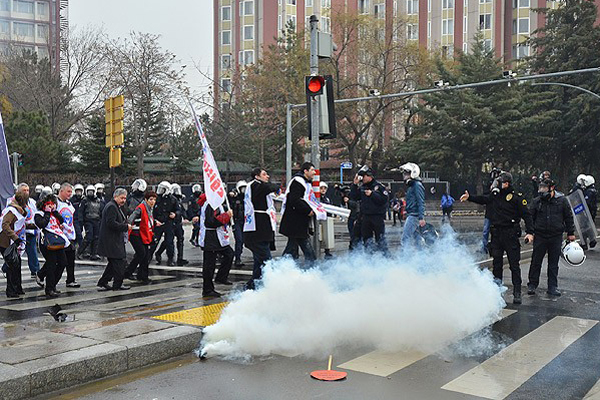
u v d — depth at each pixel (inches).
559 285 430.3
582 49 1565.0
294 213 387.2
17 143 1437.0
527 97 1612.9
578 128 1565.0
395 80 1717.5
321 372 229.8
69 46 1873.8
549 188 390.3
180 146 2010.3
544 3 2615.7
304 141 2110.0
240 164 1964.8
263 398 204.1
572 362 245.0
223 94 2207.2
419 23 2593.5
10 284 379.9
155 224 466.9
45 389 210.2
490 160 1657.2
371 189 485.1
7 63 1955.0
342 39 1713.8
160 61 1649.9
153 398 205.2
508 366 239.3
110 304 354.6
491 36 2551.7
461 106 1563.7
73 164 1753.2
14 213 373.7
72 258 421.1
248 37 2620.6
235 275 474.0
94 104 1847.9
